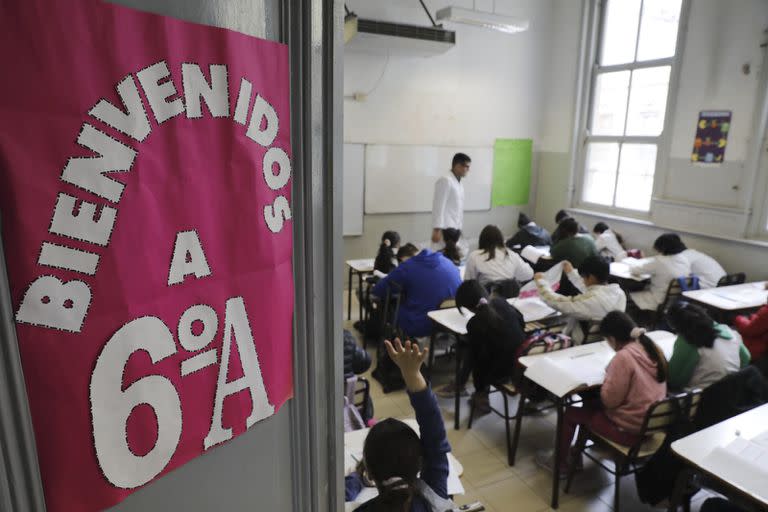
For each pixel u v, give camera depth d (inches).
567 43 235.3
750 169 168.4
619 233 215.3
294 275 31.5
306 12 28.3
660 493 77.9
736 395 77.5
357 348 91.9
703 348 88.5
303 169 30.4
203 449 26.5
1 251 17.7
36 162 18.1
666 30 197.5
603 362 96.2
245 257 26.9
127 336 21.8
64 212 19.1
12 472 19.2
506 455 105.9
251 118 26.0
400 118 219.1
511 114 244.8
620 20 216.2
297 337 32.5
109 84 19.7
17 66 17.2
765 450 62.6
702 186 184.7
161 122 21.7
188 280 24.0
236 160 25.5
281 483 33.1
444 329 119.0
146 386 23.0
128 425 22.6
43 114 18.0
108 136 19.9
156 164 21.8
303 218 31.0
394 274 135.9
